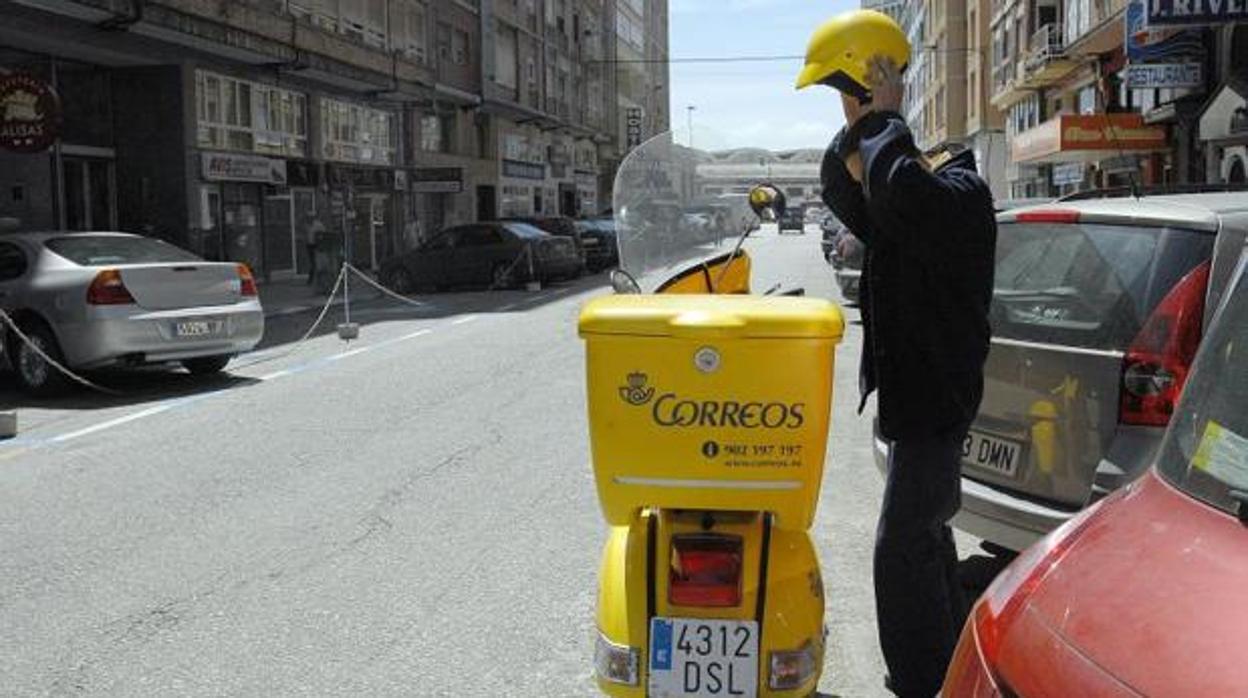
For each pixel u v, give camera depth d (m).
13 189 22.16
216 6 24.81
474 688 4.22
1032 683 1.92
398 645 4.62
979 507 4.62
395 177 36.84
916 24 80.25
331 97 33.34
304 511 6.58
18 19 20.78
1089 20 30.28
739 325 3.06
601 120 68.50
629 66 77.38
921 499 3.56
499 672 4.36
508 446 8.25
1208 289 4.14
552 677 4.31
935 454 3.55
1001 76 47.09
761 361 3.08
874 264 3.53
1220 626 1.81
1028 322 4.68
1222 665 1.72
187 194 25.97
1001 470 4.68
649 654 3.30
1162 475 2.46
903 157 3.25
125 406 10.34
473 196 46.25
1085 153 26.94
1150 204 4.61
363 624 4.84
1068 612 2.02
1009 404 4.66
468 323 17.45
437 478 7.32
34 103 16.17
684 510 3.35
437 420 9.27
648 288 4.60
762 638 3.27
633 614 3.32
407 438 8.57
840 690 4.22
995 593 2.31
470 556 5.73
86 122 25.25
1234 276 2.79
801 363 3.08
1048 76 36.62
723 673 3.28
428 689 4.21
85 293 10.62
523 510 6.56
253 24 26.47
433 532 6.14
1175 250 4.27
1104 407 4.29
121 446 8.47
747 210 4.39
